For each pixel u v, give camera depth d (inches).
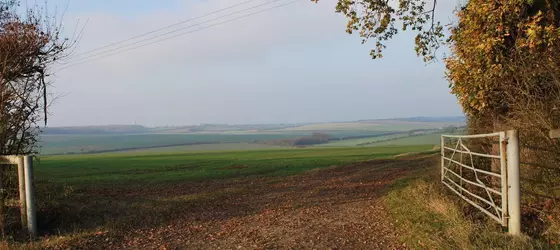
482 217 302.5
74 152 4057.6
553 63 295.0
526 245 224.1
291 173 944.9
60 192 434.9
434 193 389.1
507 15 333.4
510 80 343.0
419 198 385.4
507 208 255.0
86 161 1640.0
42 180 444.8
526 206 292.5
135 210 427.5
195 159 1713.8
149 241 308.7
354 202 472.1
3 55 347.3
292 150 2726.4
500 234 244.8
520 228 246.4
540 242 230.2
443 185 442.9
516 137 248.8
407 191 451.2
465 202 344.8
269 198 538.0
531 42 308.5
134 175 964.6
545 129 296.5
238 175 931.3
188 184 754.8
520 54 329.7
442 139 474.9
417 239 268.7
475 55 361.7
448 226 274.7
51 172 1062.4
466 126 522.0
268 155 1975.9
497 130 380.5
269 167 1151.6
